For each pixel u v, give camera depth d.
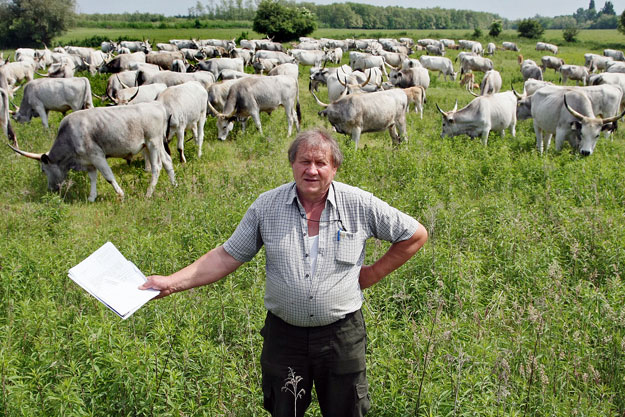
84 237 8.13
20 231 7.90
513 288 5.82
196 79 20.11
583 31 134.88
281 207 3.18
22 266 6.00
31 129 15.20
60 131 9.87
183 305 5.28
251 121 17.27
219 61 31.94
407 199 8.80
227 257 3.34
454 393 3.94
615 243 6.83
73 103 15.87
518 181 10.10
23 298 5.56
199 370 4.30
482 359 4.32
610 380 4.56
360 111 13.28
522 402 4.10
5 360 3.93
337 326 3.22
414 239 3.31
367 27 165.50
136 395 3.86
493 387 4.21
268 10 68.69
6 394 3.75
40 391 3.93
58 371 4.22
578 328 5.09
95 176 10.32
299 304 3.12
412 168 10.65
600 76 20.64
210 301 5.44
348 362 3.27
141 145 10.32
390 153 12.32
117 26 101.81
